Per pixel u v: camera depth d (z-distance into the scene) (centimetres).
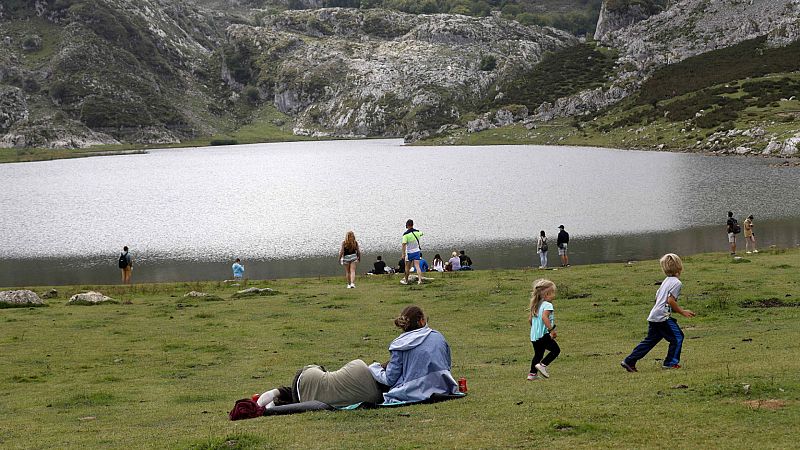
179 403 1630
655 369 1641
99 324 2881
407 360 1400
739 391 1283
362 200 10044
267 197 10956
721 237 6312
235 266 4941
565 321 2597
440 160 18350
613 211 8131
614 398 1327
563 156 17812
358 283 4056
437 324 2675
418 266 3894
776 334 2067
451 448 1048
